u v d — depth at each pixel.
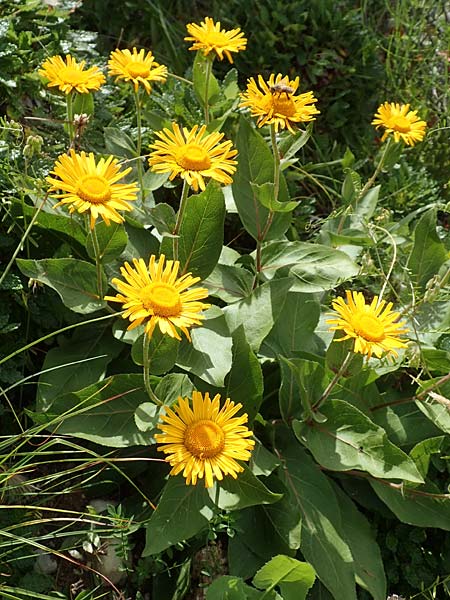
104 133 0.67
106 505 0.56
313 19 0.89
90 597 0.51
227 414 0.46
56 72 0.57
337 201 0.87
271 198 0.57
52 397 0.55
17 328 0.59
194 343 0.54
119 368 0.60
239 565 0.52
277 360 0.58
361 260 0.69
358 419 0.54
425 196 0.87
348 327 0.48
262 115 0.56
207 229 0.56
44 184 0.59
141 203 0.61
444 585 0.54
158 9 0.92
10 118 0.67
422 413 0.60
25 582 0.51
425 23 1.04
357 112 0.92
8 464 0.55
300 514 0.53
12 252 0.60
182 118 0.75
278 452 0.57
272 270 0.61
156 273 0.44
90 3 0.93
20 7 0.70
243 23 0.91
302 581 0.48
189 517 0.49
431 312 0.64
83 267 0.55
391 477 0.52
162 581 0.53
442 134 0.92
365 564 0.54
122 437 0.52
